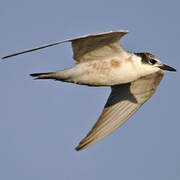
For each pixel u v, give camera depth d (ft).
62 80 50.29
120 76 50.93
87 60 50.06
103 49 49.29
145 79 54.70
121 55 50.47
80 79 50.37
